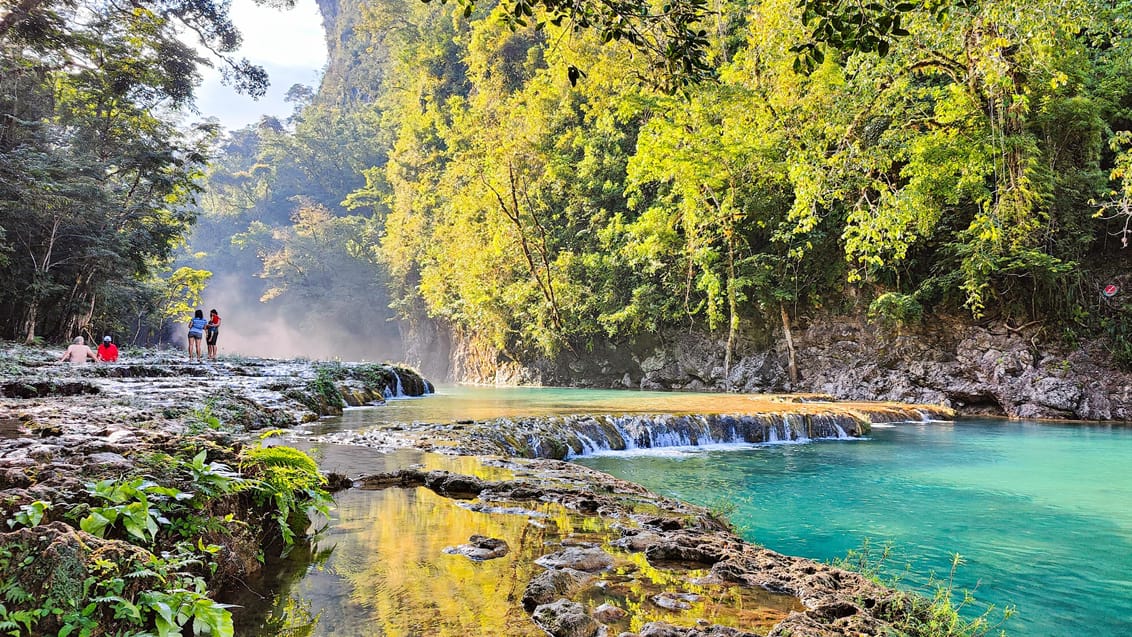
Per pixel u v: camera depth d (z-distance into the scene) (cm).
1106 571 658
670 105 2548
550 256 3753
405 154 5409
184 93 3656
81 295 3353
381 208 6506
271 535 468
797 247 2734
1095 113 2028
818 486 1063
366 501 620
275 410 1298
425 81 5181
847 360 2642
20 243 3131
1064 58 1891
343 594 373
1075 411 2048
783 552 718
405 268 5375
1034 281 2181
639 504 675
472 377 4662
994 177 2202
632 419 1509
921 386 2394
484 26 4281
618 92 3206
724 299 2973
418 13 6053
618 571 450
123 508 310
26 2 2812
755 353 2934
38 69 3150
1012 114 1959
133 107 3616
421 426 1255
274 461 480
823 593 420
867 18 452
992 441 1585
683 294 3103
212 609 283
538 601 365
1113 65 2030
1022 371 2175
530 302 3728
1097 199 2095
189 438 500
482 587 392
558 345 3572
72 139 3431
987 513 898
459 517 568
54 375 1512
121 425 736
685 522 605
